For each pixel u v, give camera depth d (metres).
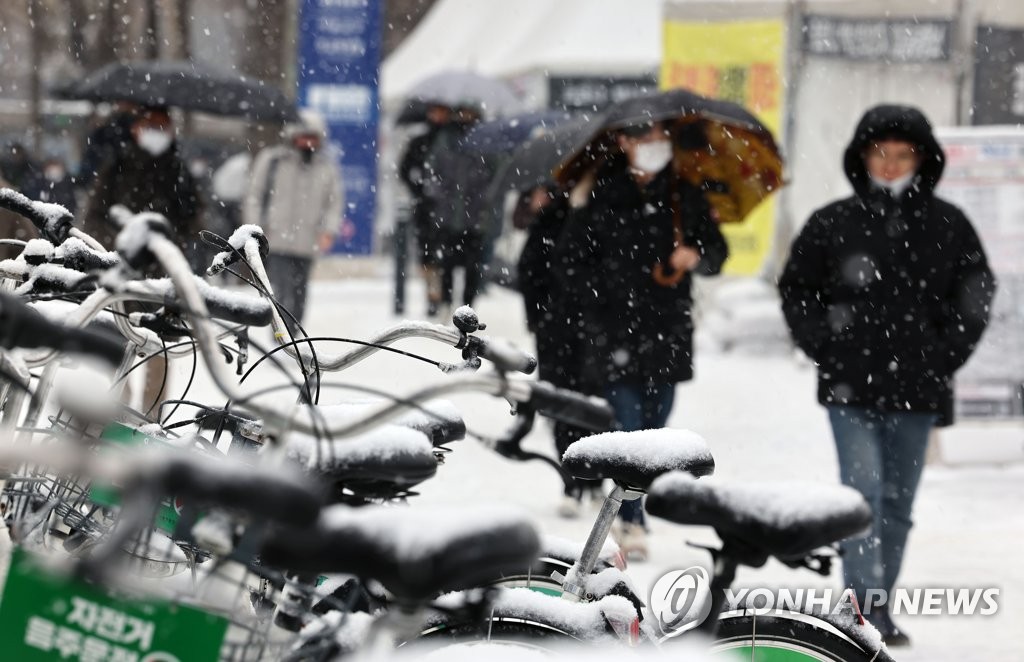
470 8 38.56
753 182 13.77
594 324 11.59
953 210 9.51
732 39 24.50
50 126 42.91
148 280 4.29
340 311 31.28
